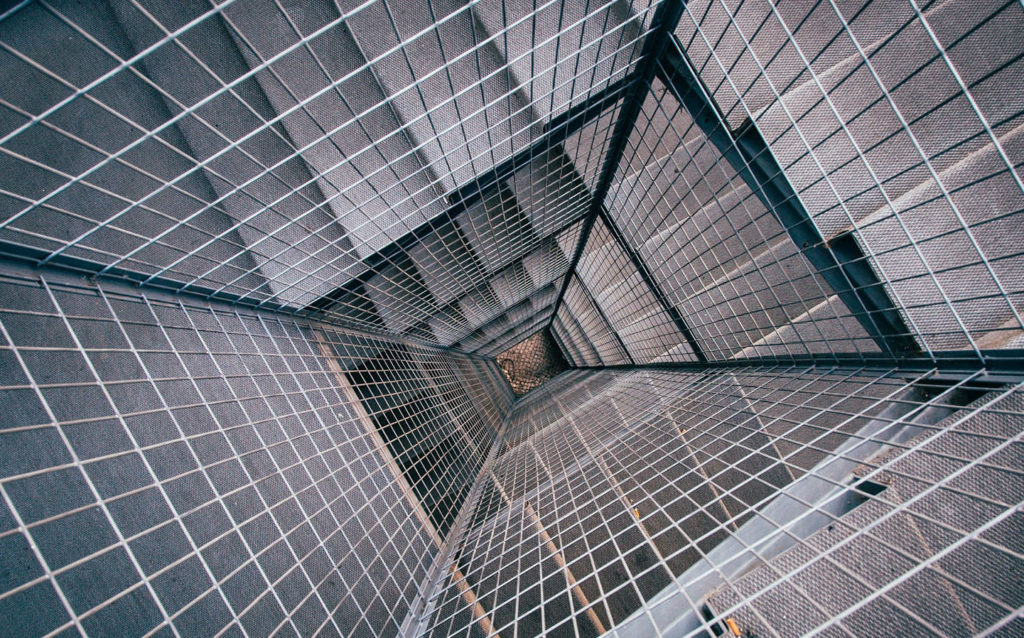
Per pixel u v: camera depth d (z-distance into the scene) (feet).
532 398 24.20
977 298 3.39
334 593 4.98
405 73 6.74
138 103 6.38
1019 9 5.32
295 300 7.00
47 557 3.81
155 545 4.22
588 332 19.02
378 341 9.53
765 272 7.74
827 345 5.20
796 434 5.36
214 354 5.16
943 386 3.66
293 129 6.82
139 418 4.58
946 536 3.65
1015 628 3.39
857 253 5.31
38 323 4.25
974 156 5.32
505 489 8.70
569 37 6.29
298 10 6.47
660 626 3.76
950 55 5.56
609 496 6.70
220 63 6.57
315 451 5.90
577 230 11.64
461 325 13.69
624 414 8.97
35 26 6.04
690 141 8.45
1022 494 3.44
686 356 10.02
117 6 6.24
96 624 3.79
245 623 4.33
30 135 5.90
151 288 4.55
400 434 8.45
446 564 6.06
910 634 3.55
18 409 4.11
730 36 6.21
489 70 6.65
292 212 7.00
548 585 6.05
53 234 5.84
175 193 6.42
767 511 4.13
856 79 5.82
